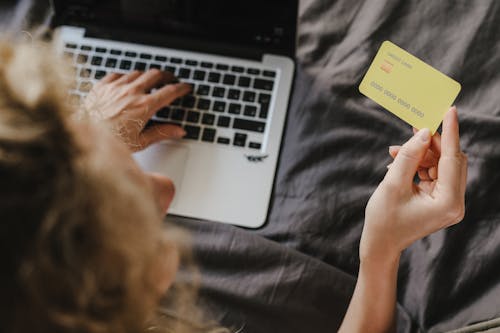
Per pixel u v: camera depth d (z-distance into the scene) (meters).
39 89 0.40
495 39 0.92
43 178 0.39
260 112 0.94
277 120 0.93
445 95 0.83
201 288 0.87
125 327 0.44
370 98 0.88
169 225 0.89
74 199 0.39
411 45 0.94
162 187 0.63
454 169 0.74
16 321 0.40
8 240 0.39
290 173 0.92
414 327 0.86
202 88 0.95
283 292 0.87
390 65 0.85
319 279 0.87
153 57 0.97
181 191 0.90
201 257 0.88
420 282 0.87
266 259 0.88
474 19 0.93
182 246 0.61
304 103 0.94
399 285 0.88
